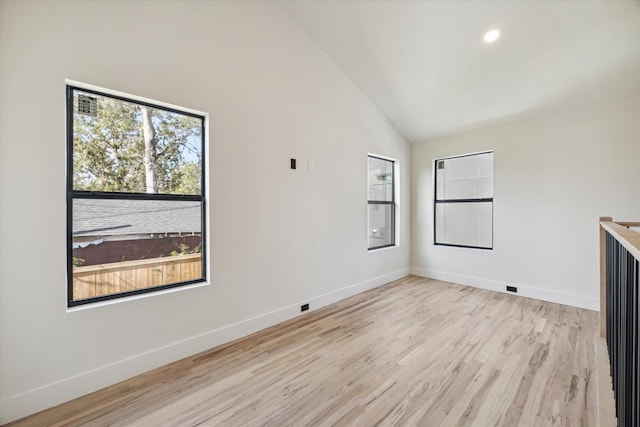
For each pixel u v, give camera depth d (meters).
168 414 1.68
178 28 2.27
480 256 4.21
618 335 1.36
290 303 3.12
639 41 2.49
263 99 2.86
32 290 1.70
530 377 2.00
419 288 4.23
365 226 4.12
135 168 2.17
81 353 1.85
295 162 3.17
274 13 2.96
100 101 2.00
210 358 2.30
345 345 2.51
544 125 3.59
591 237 3.28
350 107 3.86
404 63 3.39
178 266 2.37
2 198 1.61
